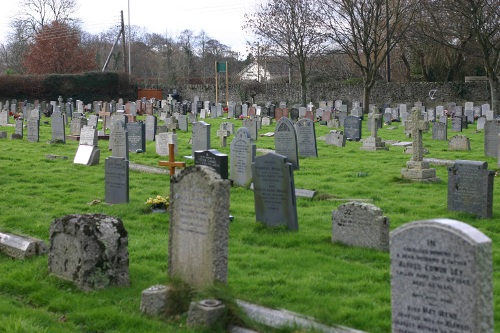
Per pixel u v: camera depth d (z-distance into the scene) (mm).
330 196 17156
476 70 68688
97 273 9641
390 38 53969
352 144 30531
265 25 57812
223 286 8398
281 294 9266
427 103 64062
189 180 8945
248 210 15250
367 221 11898
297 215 14383
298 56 58156
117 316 8523
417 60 70438
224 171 15727
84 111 58844
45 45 83812
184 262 9023
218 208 8562
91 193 17906
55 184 19312
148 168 22469
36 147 28812
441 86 63844
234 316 8047
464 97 63469
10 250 11492
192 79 86750
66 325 8391
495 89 48812
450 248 6398
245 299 8680
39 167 22719
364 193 17938
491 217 14570
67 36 84688
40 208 15875
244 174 18516
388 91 64938
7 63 107062
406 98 64562
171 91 77000
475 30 47531
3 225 13938
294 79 80188
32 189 18641
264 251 11883
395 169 22156
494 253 11438
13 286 9914
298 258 11273
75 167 22641
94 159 23219
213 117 51406
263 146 29406
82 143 25750
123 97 74500
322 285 9641
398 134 35562
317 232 13195
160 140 25953
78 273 9680
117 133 23266
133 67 106375
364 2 53219
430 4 49656
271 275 10266
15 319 8312
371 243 11852
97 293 9477
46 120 46625
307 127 25734
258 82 73250
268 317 7996
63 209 15672
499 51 49188
